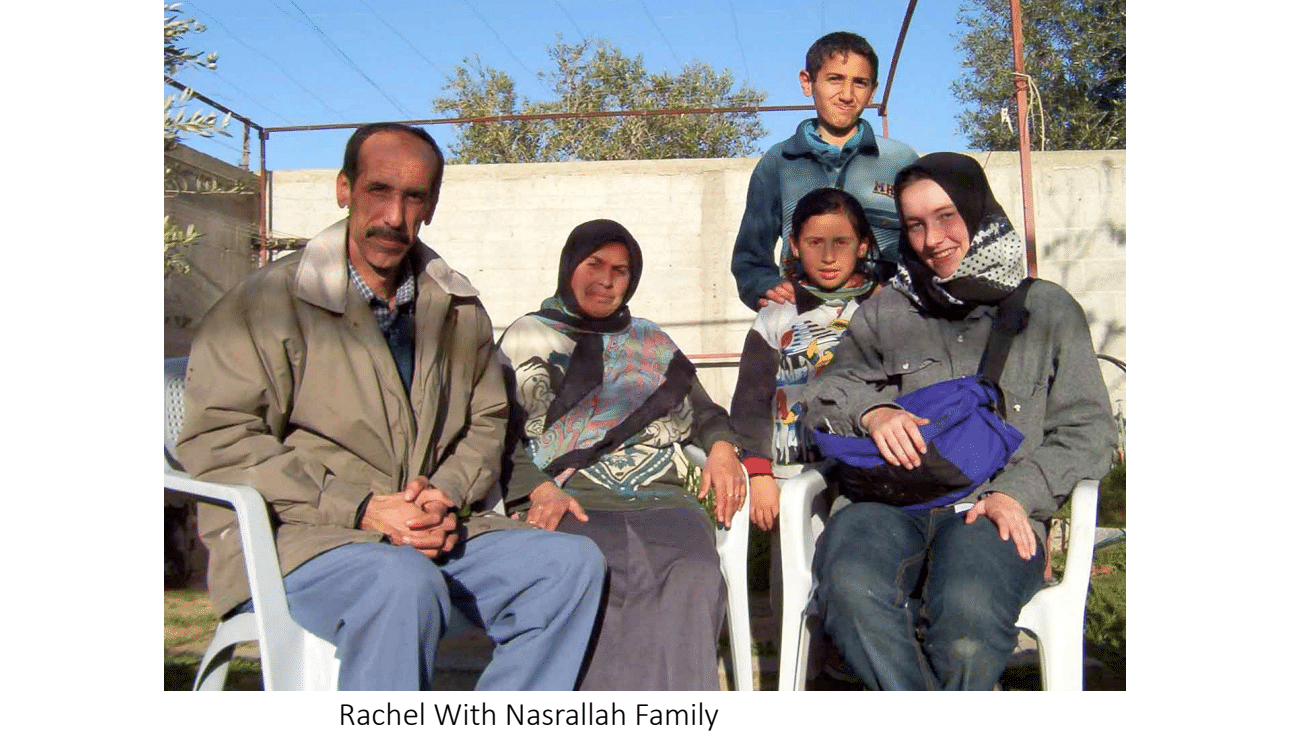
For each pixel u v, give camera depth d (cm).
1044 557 224
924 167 247
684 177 667
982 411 232
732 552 256
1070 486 227
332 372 224
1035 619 220
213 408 214
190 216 575
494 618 226
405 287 240
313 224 661
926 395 239
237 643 212
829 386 252
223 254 611
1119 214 634
